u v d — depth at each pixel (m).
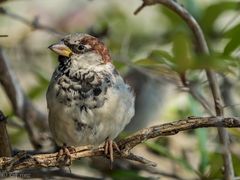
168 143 10.88
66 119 8.70
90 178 9.70
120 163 10.53
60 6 12.80
